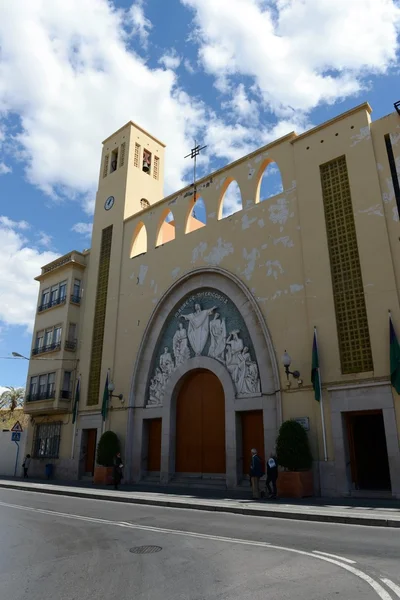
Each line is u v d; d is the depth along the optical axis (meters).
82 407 26.86
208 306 22.22
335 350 16.45
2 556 7.52
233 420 19.17
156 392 23.19
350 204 17.72
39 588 5.68
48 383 28.69
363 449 17.64
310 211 18.75
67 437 27.25
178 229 24.78
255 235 20.59
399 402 14.52
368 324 15.82
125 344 25.44
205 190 23.98
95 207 31.70
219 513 12.22
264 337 19.00
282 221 19.75
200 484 19.70
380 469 17.70
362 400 15.30
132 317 25.66
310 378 16.91
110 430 24.34
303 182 19.39
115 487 19.34
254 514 11.82
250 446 18.92
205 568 6.31
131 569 6.43
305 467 15.55
